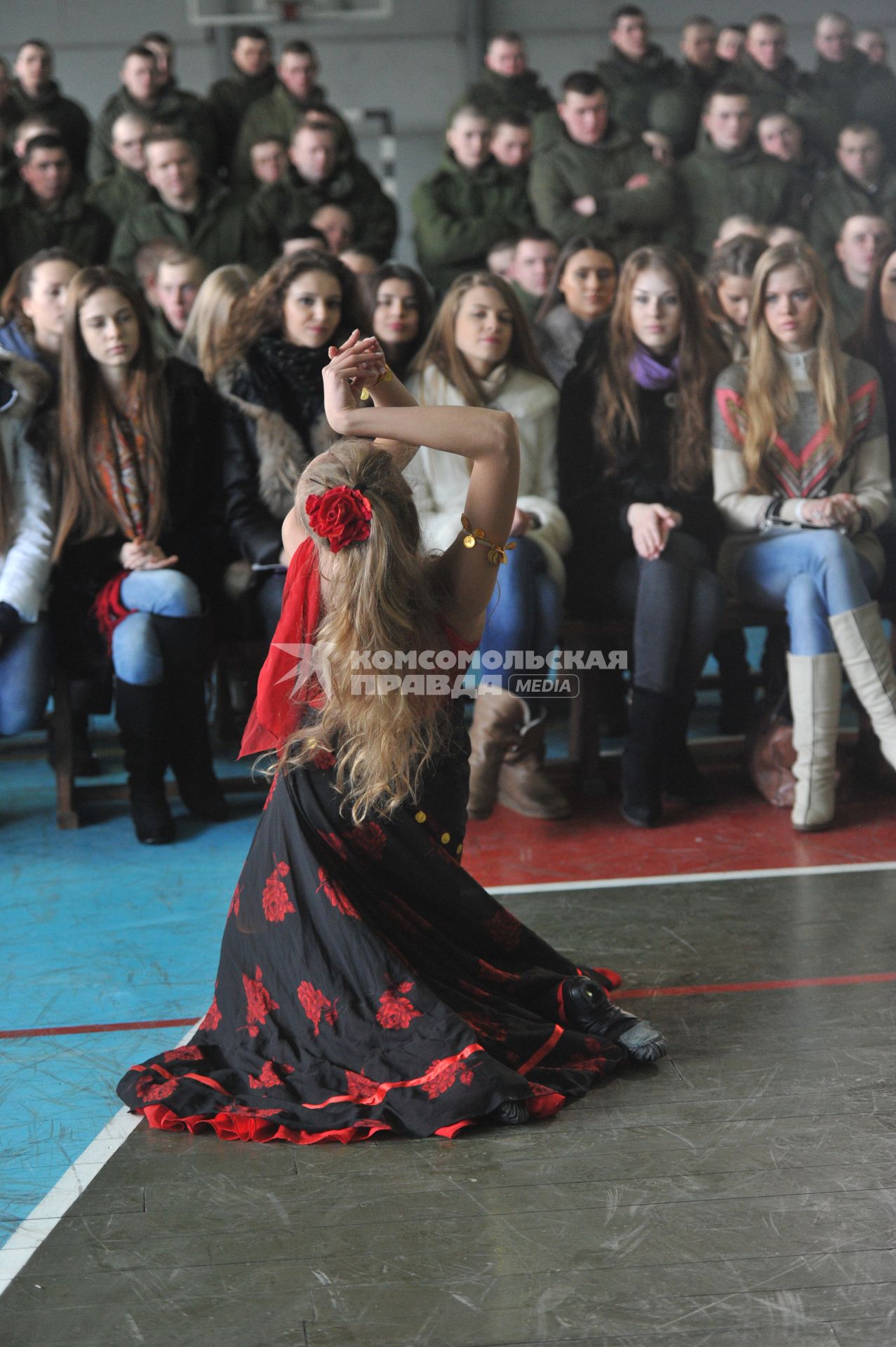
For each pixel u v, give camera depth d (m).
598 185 8.37
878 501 5.07
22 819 5.14
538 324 6.24
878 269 5.52
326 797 2.91
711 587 4.87
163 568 4.86
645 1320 2.12
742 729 6.08
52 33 13.55
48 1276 2.29
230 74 13.66
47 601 4.91
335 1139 2.71
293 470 5.07
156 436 4.96
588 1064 2.96
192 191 7.90
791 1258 2.28
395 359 5.58
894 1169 2.55
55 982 3.61
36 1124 2.85
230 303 5.59
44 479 4.89
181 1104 2.81
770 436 5.07
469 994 3.02
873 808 5.05
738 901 4.11
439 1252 2.32
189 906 4.18
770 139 8.95
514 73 9.78
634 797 4.89
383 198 8.80
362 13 13.38
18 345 5.16
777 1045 3.12
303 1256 2.33
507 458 2.75
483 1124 2.77
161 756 4.81
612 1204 2.46
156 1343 2.11
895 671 5.23
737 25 10.44
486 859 4.55
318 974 2.88
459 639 2.93
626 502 5.20
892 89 9.95
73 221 7.82
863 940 3.77
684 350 5.16
